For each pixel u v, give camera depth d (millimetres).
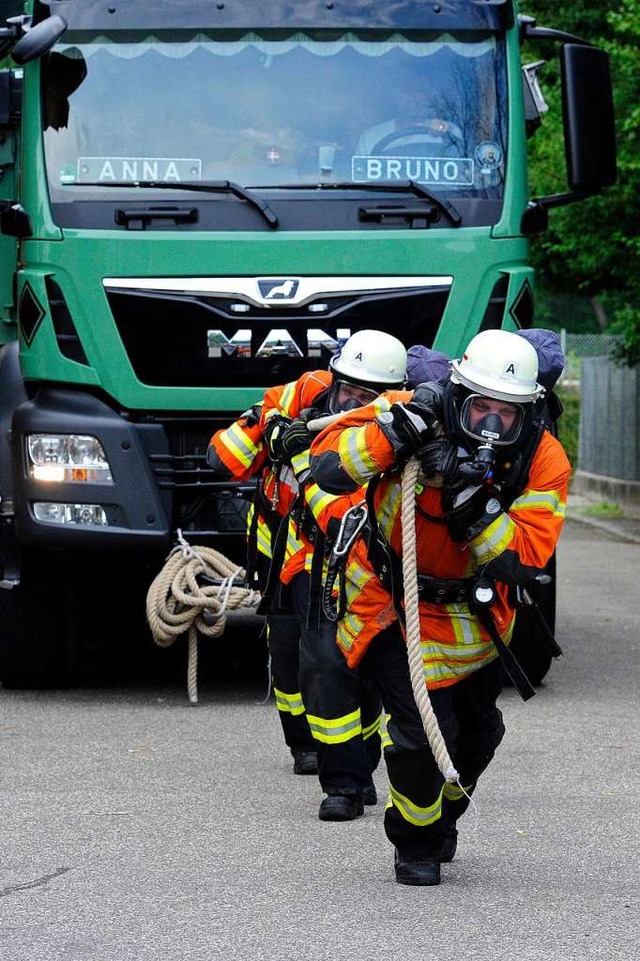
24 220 17281
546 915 10062
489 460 9500
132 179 17328
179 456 17344
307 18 17797
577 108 17906
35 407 17234
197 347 17188
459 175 17578
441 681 10414
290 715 14117
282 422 13125
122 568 18703
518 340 9656
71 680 19016
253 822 12508
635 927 9820
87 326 17109
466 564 10234
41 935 9688
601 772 14141
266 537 13828
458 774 10273
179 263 17156
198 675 19984
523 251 17672
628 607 25703
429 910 10180
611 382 45625
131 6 17672
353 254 17219
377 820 12617
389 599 10500
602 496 46438
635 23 30594
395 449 9727
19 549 17766
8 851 11633
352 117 17609
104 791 13523
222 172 17391
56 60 17531
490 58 17922
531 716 16797
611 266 34594
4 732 16078
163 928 9820
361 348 11938
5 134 19031
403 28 17859
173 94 17562
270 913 10125
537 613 10617
